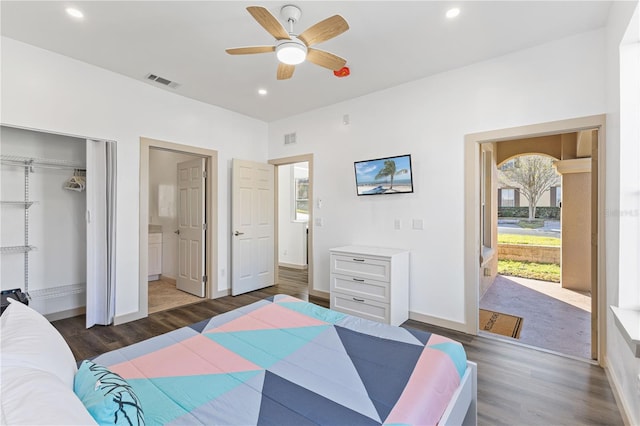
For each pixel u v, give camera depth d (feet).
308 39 6.86
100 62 10.07
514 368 7.96
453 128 10.52
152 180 18.65
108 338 9.78
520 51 9.24
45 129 9.30
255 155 15.97
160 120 12.10
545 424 5.91
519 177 25.16
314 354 5.02
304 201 22.33
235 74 10.89
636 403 5.48
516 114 9.31
